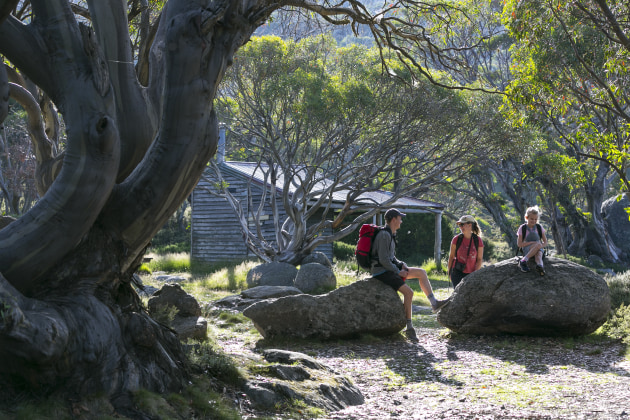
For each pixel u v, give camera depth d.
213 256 28.78
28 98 6.81
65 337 3.60
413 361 7.68
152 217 4.29
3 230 3.85
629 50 11.49
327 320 8.95
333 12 7.33
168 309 7.84
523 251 9.18
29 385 3.61
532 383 6.34
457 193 48.91
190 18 4.08
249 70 21.22
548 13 12.43
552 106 14.82
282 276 17.72
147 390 4.14
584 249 37.00
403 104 20.44
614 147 13.10
